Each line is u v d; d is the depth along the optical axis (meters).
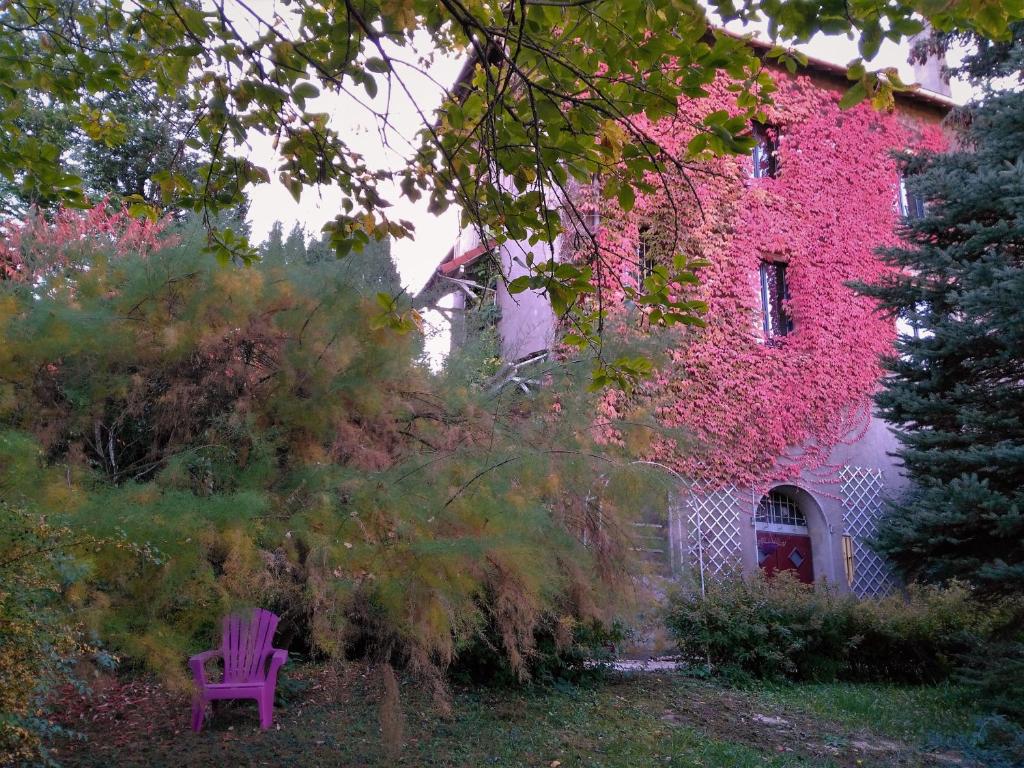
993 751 6.43
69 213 9.12
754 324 13.27
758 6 3.25
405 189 4.68
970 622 9.62
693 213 12.88
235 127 4.24
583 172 4.20
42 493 3.90
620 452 6.55
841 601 10.05
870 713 7.78
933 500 8.59
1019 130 9.52
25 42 5.48
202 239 5.45
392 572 4.21
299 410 4.99
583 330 4.58
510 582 4.91
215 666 6.41
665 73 4.06
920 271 9.76
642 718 7.09
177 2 4.26
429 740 6.06
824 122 14.79
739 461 12.57
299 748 5.72
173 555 3.76
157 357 4.99
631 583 6.57
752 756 6.02
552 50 4.09
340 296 5.32
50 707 6.12
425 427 5.85
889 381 10.06
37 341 4.53
